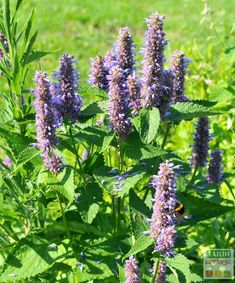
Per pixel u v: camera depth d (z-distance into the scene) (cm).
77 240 108
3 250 109
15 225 123
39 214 112
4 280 103
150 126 100
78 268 105
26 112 108
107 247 106
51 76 112
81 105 104
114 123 102
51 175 102
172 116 105
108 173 104
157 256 98
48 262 105
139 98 102
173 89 105
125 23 312
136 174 102
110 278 108
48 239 110
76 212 112
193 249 121
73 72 102
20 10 310
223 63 170
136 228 100
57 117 102
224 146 148
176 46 254
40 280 111
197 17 315
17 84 105
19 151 104
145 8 340
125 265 100
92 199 103
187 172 114
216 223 124
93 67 109
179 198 108
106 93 105
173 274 105
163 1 354
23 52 105
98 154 108
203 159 115
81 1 342
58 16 315
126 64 107
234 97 144
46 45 265
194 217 109
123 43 107
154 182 98
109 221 113
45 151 101
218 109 151
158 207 95
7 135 104
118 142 104
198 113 105
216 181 116
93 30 299
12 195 108
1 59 108
